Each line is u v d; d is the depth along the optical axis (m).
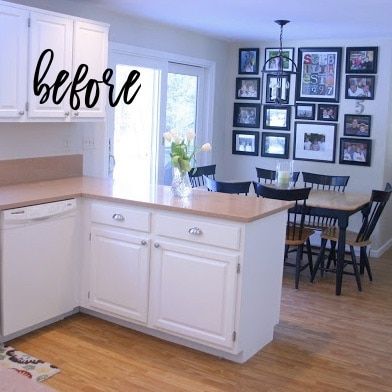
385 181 6.10
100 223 3.75
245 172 6.78
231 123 6.79
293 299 4.58
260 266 3.40
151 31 5.36
